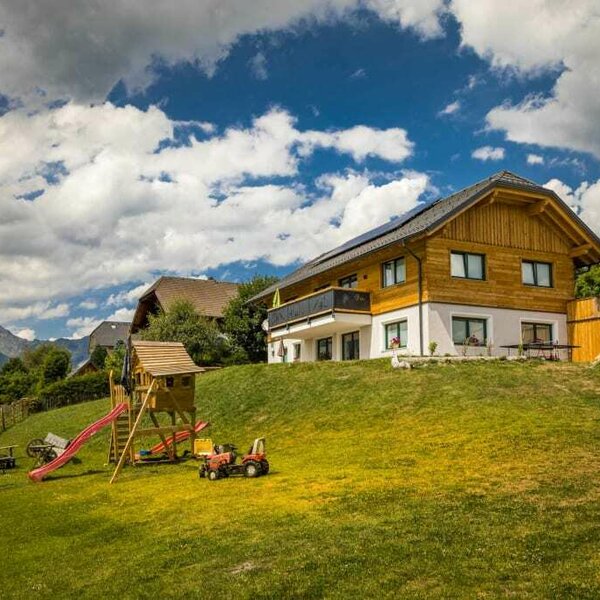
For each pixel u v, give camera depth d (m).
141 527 12.62
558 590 8.10
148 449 24.75
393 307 31.73
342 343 36.91
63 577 10.30
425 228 28.48
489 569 8.84
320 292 34.34
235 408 26.84
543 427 17.25
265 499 13.56
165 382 20.88
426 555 9.45
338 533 10.70
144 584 9.56
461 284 29.97
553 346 28.16
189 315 51.94
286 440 21.41
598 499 11.27
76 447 21.00
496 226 31.34
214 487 15.56
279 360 43.62
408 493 12.73
